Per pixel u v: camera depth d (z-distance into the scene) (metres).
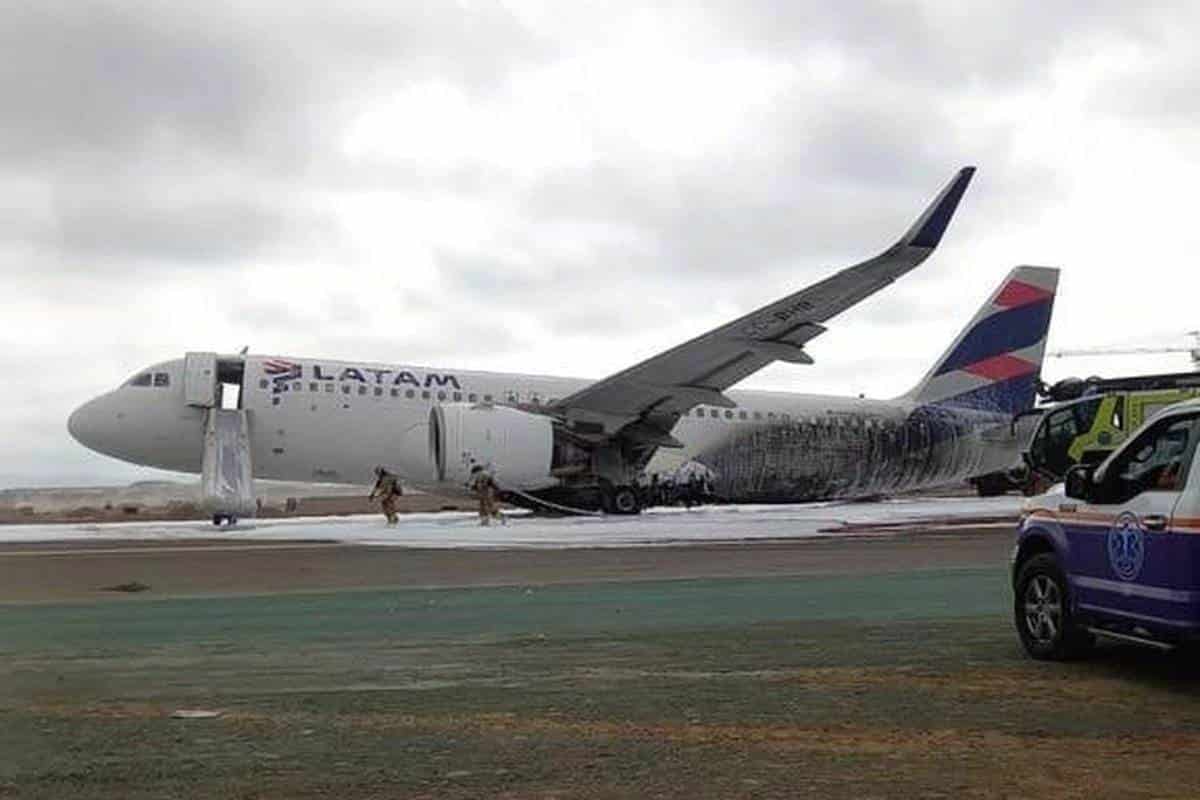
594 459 32.88
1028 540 9.91
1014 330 38.25
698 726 7.36
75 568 19.05
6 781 6.16
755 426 35.25
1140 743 6.89
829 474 36.06
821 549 21.70
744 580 16.38
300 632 11.80
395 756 6.64
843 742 6.93
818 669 9.36
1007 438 37.84
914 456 36.84
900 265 27.42
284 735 7.17
